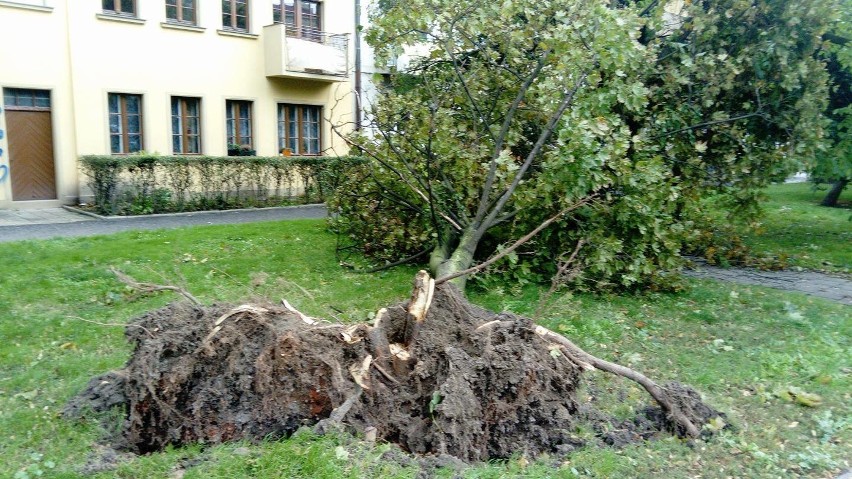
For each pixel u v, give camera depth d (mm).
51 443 4270
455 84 9070
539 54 8852
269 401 4359
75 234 12133
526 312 7625
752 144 10219
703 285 9453
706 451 4480
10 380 5254
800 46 10203
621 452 4402
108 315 6988
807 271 10867
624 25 7660
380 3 9516
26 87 15672
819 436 4863
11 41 15352
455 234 8969
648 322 7555
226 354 4566
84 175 16469
